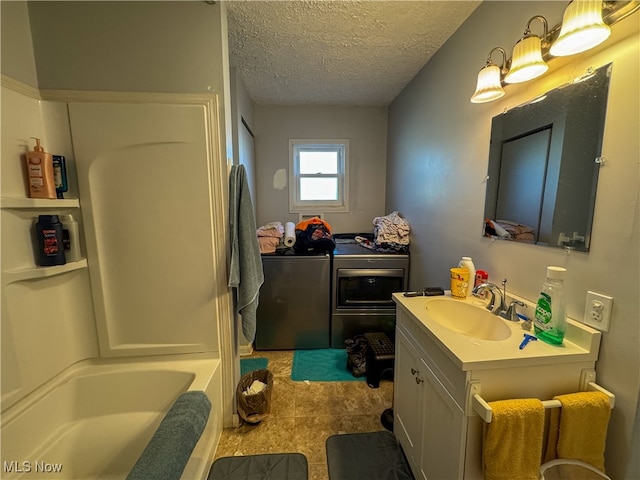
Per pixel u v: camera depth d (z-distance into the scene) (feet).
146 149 4.53
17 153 3.92
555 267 3.13
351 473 4.31
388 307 8.13
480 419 2.87
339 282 8.04
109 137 4.44
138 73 4.46
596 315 2.91
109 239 4.66
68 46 4.35
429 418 3.67
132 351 4.94
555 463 2.71
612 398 2.70
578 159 3.07
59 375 4.49
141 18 4.41
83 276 4.69
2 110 3.75
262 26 5.26
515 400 2.70
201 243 4.82
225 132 4.68
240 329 5.99
